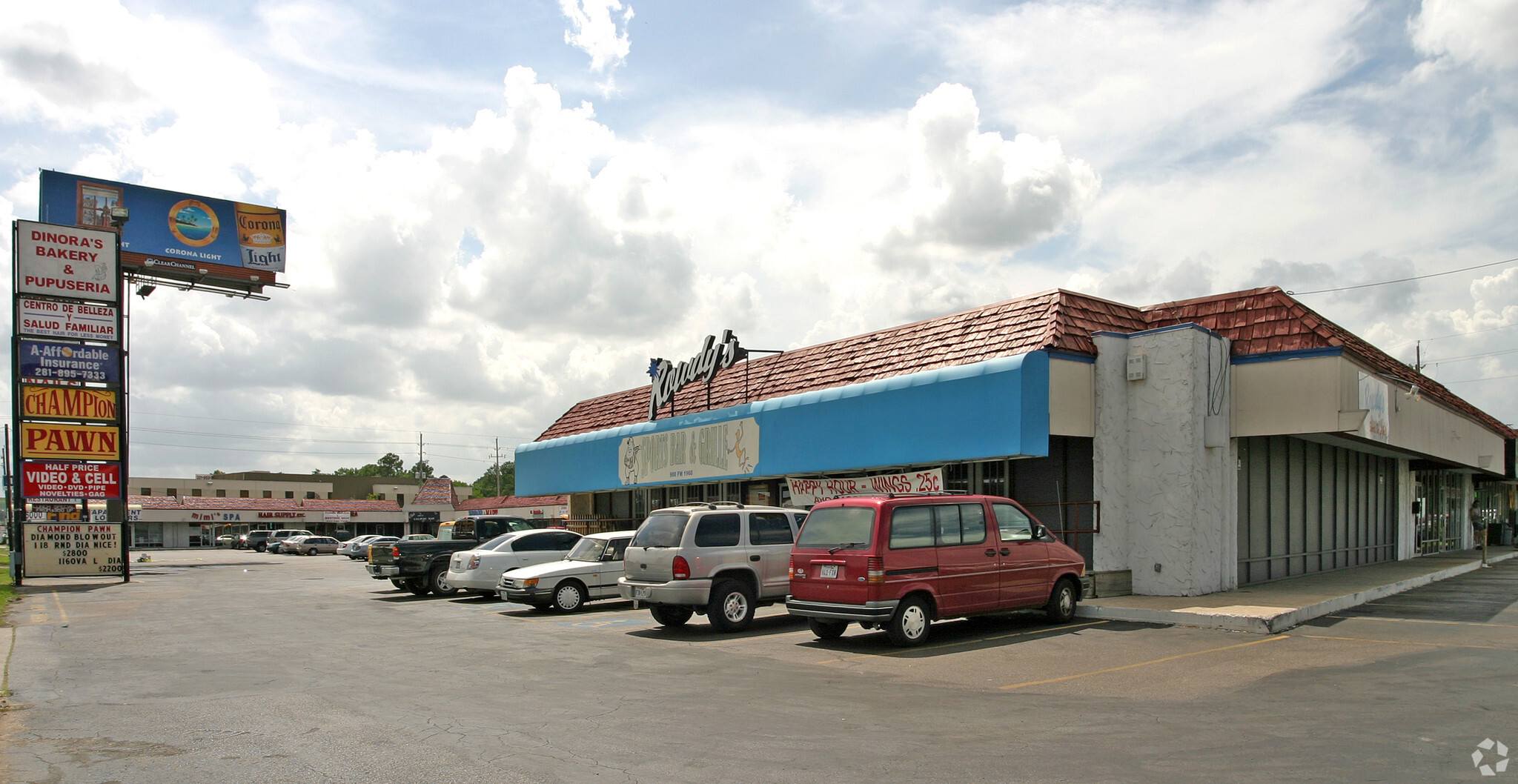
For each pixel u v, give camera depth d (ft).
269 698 29.07
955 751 21.71
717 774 19.75
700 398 79.87
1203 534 49.62
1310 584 55.21
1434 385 78.07
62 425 92.68
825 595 40.09
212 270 139.64
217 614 60.29
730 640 43.98
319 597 76.33
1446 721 23.47
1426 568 69.00
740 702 28.04
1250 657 34.40
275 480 325.21
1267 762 20.03
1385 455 75.61
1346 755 20.38
